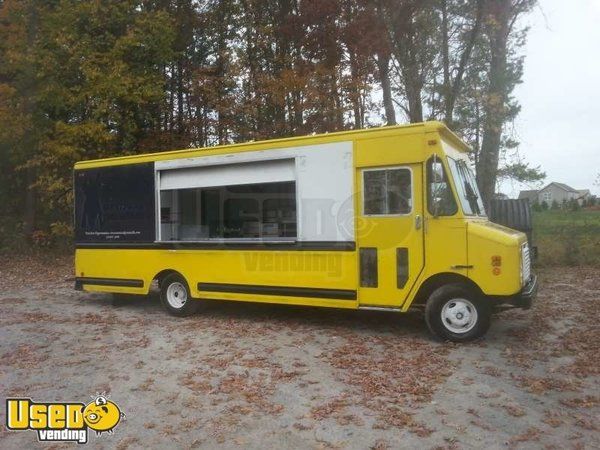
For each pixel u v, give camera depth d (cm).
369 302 735
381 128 729
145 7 2034
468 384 548
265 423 468
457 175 730
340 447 421
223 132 1941
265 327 809
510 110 1598
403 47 1559
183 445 432
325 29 1540
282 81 1633
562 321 814
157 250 913
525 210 1238
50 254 1864
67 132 1712
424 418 470
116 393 548
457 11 1549
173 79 2147
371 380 564
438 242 694
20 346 731
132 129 1870
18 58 1684
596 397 510
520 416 470
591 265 1368
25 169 1919
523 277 693
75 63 1744
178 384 569
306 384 558
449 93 1569
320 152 766
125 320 885
